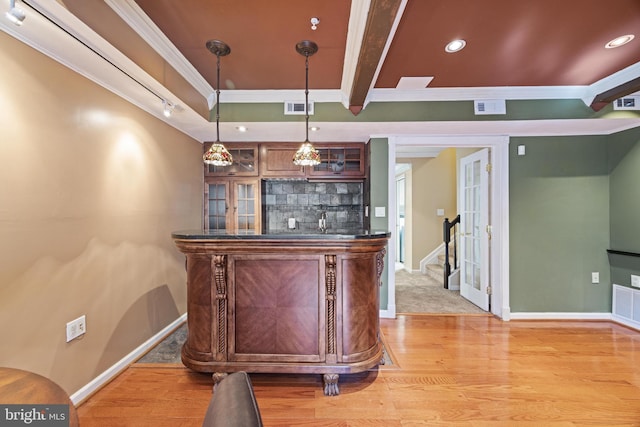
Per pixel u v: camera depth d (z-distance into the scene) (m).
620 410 1.81
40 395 0.82
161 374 2.20
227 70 2.44
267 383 2.10
